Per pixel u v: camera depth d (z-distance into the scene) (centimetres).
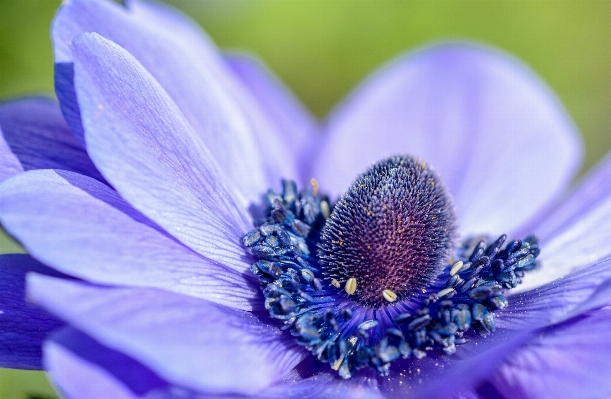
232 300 12
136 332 11
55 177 12
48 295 11
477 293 13
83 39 12
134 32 13
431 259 13
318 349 12
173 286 12
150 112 12
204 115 13
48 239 11
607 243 13
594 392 11
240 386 11
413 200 13
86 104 11
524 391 11
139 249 12
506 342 12
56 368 11
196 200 12
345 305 13
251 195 14
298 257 13
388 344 12
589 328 12
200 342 11
